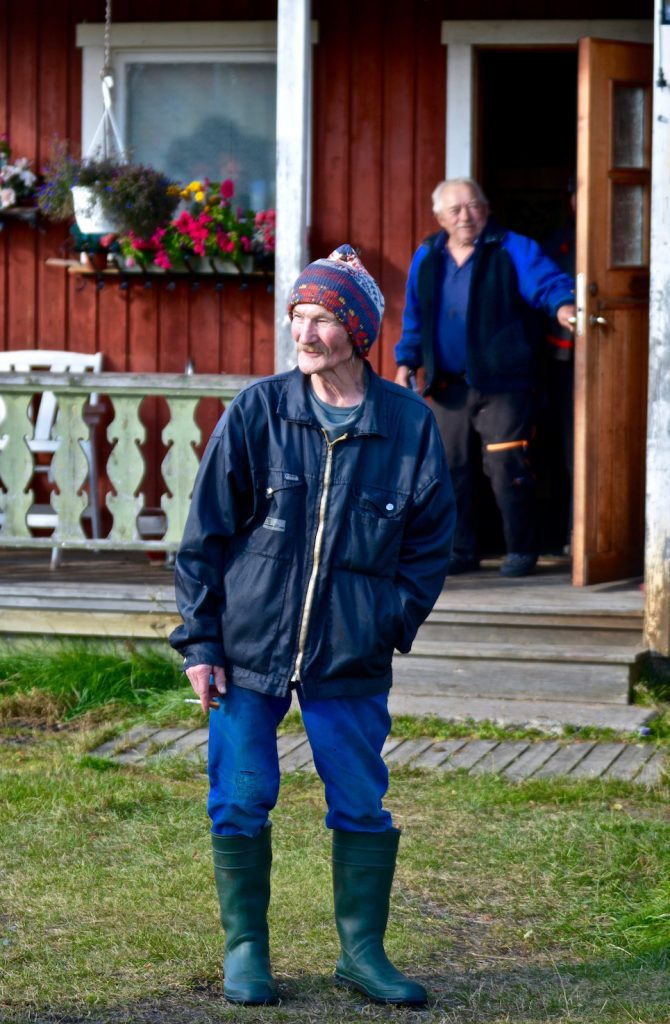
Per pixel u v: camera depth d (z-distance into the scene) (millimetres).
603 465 9789
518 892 5781
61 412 9586
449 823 6629
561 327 9969
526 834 6441
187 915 5484
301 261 9430
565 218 13062
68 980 4875
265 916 4812
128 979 4891
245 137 11461
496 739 8148
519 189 13172
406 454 4664
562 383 11070
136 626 9492
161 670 9266
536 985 4879
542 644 9039
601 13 10805
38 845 6281
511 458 9836
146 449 11672
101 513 11727
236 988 4676
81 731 8391
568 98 13008
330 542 4555
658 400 8930
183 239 11000
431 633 9164
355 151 11172
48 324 11719
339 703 4633
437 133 11070
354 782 4645
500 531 12023
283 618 4555
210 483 4656
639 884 5848
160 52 11445
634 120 9797
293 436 4621
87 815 6684
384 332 11258
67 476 9617
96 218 10836
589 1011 4656
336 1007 4660
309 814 6773
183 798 7012
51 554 11242
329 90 11172
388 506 4598
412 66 11055
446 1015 4605
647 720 8305
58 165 10820
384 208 11180
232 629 4609
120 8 11352
